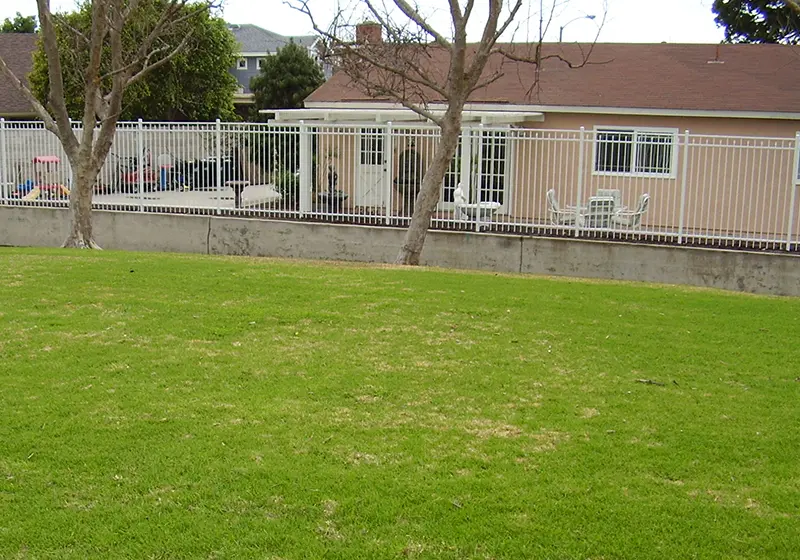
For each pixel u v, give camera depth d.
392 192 17.98
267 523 4.66
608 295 10.57
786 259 13.73
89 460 5.38
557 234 15.50
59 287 10.14
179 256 13.76
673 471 5.40
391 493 5.01
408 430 5.98
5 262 12.01
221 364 7.33
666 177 16.00
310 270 11.84
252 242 17.17
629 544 4.54
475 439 5.85
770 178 18.48
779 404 6.67
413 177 18.39
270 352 7.71
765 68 21.36
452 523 4.70
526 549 4.46
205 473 5.22
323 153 19.39
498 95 20.75
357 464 5.40
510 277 12.07
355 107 21.53
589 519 4.77
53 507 4.80
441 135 14.23
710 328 8.97
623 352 7.98
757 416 6.38
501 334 8.49
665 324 9.09
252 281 10.70
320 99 22.27
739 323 9.22
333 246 16.64
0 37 34.97
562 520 4.75
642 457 5.60
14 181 19.38
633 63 22.39
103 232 18.36
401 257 14.53
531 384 7.02
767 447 5.80
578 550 4.47
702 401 6.70
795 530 4.70
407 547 4.46
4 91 31.05
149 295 9.80
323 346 7.94
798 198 18.38
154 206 18.22
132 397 6.48
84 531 4.55
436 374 7.20
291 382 6.91
